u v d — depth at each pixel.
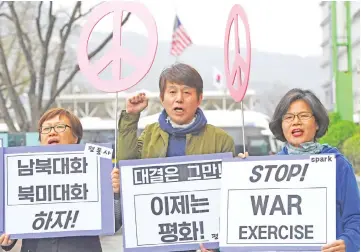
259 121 21.84
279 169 5.07
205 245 5.23
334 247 4.83
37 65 18.86
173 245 5.23
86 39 5.34
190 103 5.22
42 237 5.25
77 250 5.32
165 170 5.26
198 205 5.24
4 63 17.36
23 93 19.25
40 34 17.03
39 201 5.28
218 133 5.37
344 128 19.30
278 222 5.03
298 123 5.02
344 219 4.95
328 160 5.00
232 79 5.41
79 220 5.27
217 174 5.24
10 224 5.25
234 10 5.31
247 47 5.16
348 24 20.34
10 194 5.28
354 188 4.96
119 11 5.29
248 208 5.07
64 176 5.30
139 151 5.44
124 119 5.34
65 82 17.33
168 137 5.35
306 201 5.01
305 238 4.98
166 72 5.25
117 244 12.88
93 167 5.31
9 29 18.78
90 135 20.91
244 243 5.05
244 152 5.27
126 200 5.25
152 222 5.25
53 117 5.38
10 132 17.16
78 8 16.53
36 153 5.30
